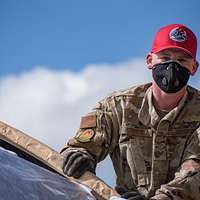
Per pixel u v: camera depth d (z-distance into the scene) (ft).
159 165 25.91
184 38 25.64
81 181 22.18
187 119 25.95
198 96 26.63
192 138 25.43
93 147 25.54
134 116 26.37
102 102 27.12
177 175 24.11
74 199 19.86
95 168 25.22
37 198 17.80
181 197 23.27
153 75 26.00
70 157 22.97
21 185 17.40
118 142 26.91
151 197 24.81
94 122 26.20
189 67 25.76
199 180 23.75
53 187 19.04
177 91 25.49
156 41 26.05
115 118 26.58
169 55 25.62
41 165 23.08
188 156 24.89
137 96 26.61
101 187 21.75
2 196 16.24
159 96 25.91
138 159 26.22
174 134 25.91
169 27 26.00
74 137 25.59
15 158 18.30
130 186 26.61
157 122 25.91
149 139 26.08
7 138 23.08
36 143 23.03
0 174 16.79
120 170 27.02
